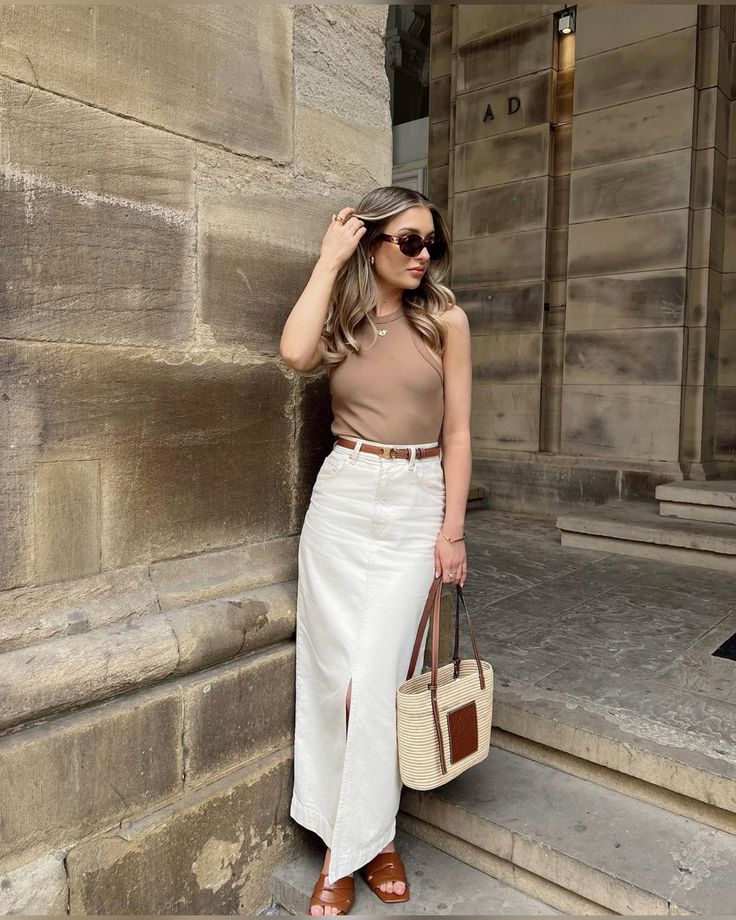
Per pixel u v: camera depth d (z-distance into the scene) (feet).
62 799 4.92
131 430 5.49
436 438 5.85
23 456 4.86
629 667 8.02
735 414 17.01
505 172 19.15
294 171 6.56
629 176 16.85
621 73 16.83
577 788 6.54
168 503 5.81
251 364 6.34
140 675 5.28
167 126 5.50
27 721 4.81
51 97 4.79
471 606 10.39
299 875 6.38
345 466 5.72
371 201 5.55
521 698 7.16
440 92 21.45
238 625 5.96
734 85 16.65
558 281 18.75
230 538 6.33
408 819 6.84
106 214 5.17
